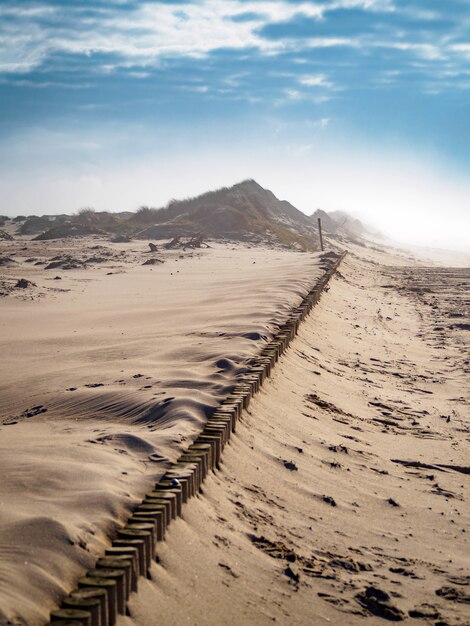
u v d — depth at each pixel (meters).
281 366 11.84
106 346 13.45
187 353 11.62
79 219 79.19
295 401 10.31
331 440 9.11
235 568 5.16
